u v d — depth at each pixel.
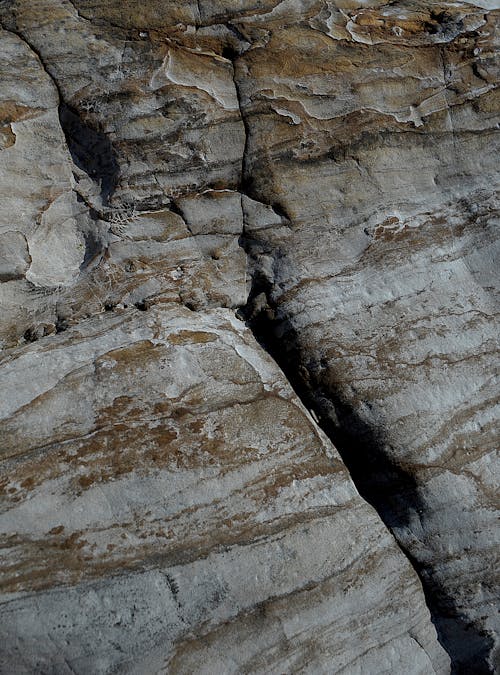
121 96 1.52
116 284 1.54
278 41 1.57
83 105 1.51
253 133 1.56
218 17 1.55
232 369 1.44
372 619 1.29
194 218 1.58
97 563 1.17
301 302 1.54
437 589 1.38
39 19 1.51
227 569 1.22
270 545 1.26
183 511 1.25
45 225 1.54
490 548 1.38
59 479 1.23
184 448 1.30
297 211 1.58
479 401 1.48
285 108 1.57
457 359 1.50
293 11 1.59
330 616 1.26
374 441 1.43
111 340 1.43
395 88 1.62
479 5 1.76
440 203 1.64
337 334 1.50
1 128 1.49
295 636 1.22
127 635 1.14
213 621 1.18
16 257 1.50
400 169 1.62
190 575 1.20
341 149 1.59
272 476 1.33
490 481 1.42
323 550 1.30
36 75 1.50
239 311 1.58
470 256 1.62
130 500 1.23
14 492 1.20
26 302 1.50
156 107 1.53
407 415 1.43
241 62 1.56
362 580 1.31
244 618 1.20
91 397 1.33
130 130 1.52
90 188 1.56
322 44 1.59
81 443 1.27
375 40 1.62
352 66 1.60
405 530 1.40
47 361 1.38
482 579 1.38
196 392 1.38
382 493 1.42
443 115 1.64
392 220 1.61
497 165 1.67
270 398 1.42
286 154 1.57
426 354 1.50
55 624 1.12
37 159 1.52
